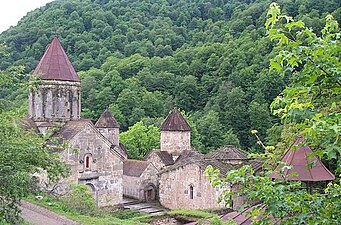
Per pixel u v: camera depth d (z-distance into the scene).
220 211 35.09
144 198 49.69
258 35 106.12
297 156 13.80
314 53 6.75
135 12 149.62
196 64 102.25
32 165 14.96
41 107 41.34
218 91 90.12
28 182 14.23
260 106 80.31
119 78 93.62
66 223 23.22
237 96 83.38
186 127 53.62
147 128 74.44
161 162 51.56
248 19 121.06
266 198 7.28
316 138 6.59
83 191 32.50
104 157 40.78
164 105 89.56
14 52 106.69
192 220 33.53
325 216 7.11
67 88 42.41
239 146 76.94
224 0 158.88
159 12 155.25
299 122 7.14
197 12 153.75
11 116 15.97
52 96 41.66
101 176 40.47
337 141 6.23
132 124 84.75
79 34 126.38
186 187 42.62
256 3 133.62
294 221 7.18
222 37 118.81
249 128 81.38
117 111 85.00
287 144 28.33
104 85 94.00
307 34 6.92
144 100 88.94
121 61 109.44
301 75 6.85
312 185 13.78
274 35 6.89
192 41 129.75
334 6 107.12
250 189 7.67
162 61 104.75
